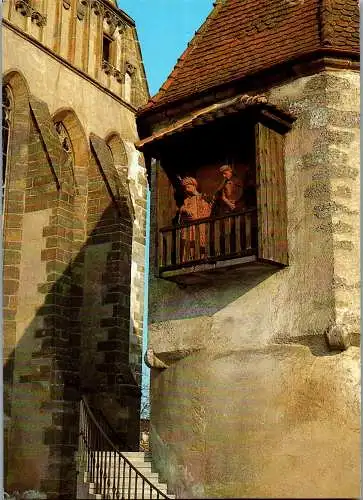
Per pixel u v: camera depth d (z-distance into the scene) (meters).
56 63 24.67
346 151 12.54
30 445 20.91
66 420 21.11
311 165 12.57
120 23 28.36
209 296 13.25
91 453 14.16
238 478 12.09
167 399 13.44
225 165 13.32
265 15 14.66
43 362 21.41
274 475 11.76
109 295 24.12
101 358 23.69
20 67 23.11
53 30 24.94
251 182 12.89
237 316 12.81
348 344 11.70
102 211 24.97
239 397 12.43
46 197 22.48
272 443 11.92
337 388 11.62
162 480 13.11
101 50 26.98
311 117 12.74
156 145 13.72
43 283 21.95
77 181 25.27
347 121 12.66
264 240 12.08
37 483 20.53
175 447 13.02
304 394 11.84
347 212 12.29
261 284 12.67
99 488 13.41
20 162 22.88
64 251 22.31
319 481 11.40
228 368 12.68
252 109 12.33
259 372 12.34
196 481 12.53
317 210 12.36
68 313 22.17
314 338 11.93
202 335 13.11
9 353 21.73
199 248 12.87
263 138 12.52
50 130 23.02
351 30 13.15
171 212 13.86
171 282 13.83
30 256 22.31
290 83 13.11
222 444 12.41
